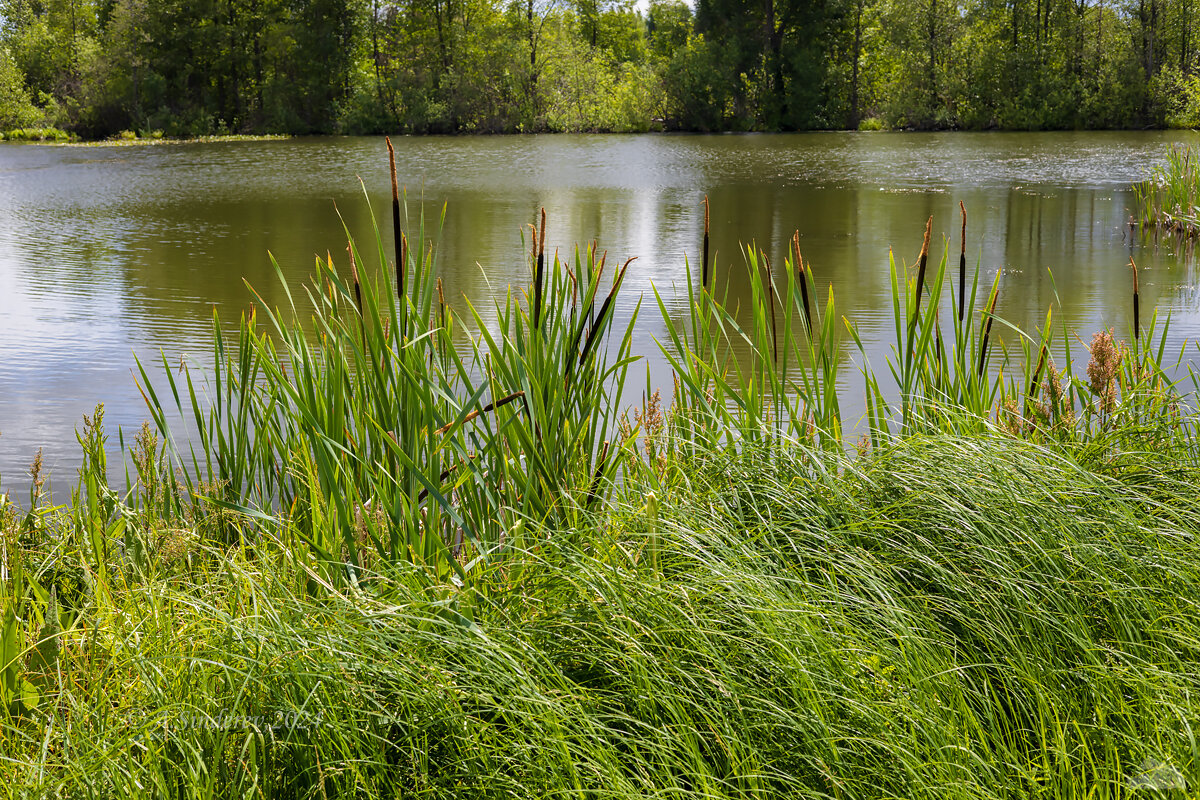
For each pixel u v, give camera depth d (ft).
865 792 6.10
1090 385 12.30
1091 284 31.35
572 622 7.30
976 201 55.21
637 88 146.92
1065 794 6.09
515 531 8.91
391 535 9.17
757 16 144.77
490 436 10.30
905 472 9.36
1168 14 130.72
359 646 6.63
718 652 6.82
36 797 5.85
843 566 7.97
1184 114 127.34
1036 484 8.94
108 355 22.86
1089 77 136.36
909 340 12.28
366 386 10.73
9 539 9.07
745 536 8.78
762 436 10.53
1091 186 62.49
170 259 37.99
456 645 6.66
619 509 9.24
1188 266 34.53
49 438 17.11
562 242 41.65
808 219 48.78
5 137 138.21
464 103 148.36
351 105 150.82
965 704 6.65
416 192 63.72
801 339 23.56
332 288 11.44
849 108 148.87
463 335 23.44
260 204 57.57
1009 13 138.62
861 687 6.65
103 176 77.25
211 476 11.36
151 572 9.48
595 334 10.94
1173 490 9.80
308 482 9.80
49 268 35.60
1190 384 17.49
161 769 5.95
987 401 12.57
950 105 141.08
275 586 8.10
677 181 70.28
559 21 159.22
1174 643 7.43
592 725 6.18
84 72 144.56
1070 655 7.41
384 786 6.10
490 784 5.93
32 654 7.50
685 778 6.20
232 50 150.00
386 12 156.15
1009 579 7.70
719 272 34.09
